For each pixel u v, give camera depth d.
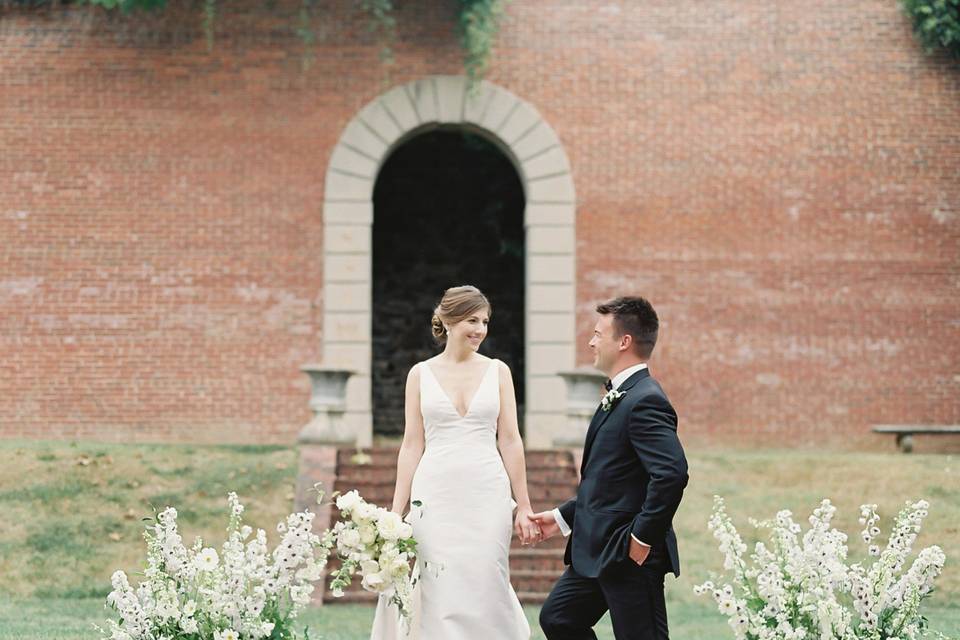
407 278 25.44
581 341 19.67
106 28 19.61
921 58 20.09
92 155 19.44
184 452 16.58
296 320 19.44
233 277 19.44
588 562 6.94
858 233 19.91
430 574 7.70
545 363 19.61
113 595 7.15
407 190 25.45
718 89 19.98
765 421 19.66
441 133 25.44
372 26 19.81
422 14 19.92
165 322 19.31
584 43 19.95
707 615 12.44
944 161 20.03
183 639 7.08
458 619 7.62
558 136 19.89
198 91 19.58
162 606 7.04
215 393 19.30
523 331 25.39
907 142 20.02
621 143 19.89
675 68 19.98
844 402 19.73
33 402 19.14
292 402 19.34
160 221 19.42
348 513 7.32
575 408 17.05
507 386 8.17
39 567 13.44
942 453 19.66
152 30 19.61
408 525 7.34
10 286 19.25
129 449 16.61
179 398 19.25
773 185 19.92
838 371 19.78
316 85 19.70
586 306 19.72
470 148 25.20
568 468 16.36
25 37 19.55
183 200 19.45
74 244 19.33
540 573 13.95
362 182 19.66
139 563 13.72
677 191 19.86
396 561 7.24
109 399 19.19
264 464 16.17
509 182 25.33
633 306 7.23
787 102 20.00
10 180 19.34
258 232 19.50
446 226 25.55
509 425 8.09
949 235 19.95
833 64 20.06
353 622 11.80
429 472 7.87
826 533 7.29
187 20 19.66
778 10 20.09
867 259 19.89
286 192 19.56
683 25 20.03
